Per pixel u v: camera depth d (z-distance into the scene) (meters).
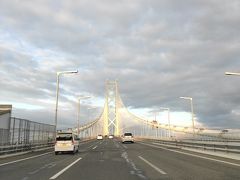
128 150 41.06
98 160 25.47
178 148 45.94
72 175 15.81
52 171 17.67
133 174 16.08
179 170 17.72
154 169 18.34
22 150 34.81
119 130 138.75
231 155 26.27
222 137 66.25
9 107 44.59
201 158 26.48
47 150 42.69
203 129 77.69
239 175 15.35
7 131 31.55
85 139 93.50
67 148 33.88
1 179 14.38
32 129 39.22
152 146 53.72
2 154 28.88
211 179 14.05
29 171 17.67
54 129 46.72
